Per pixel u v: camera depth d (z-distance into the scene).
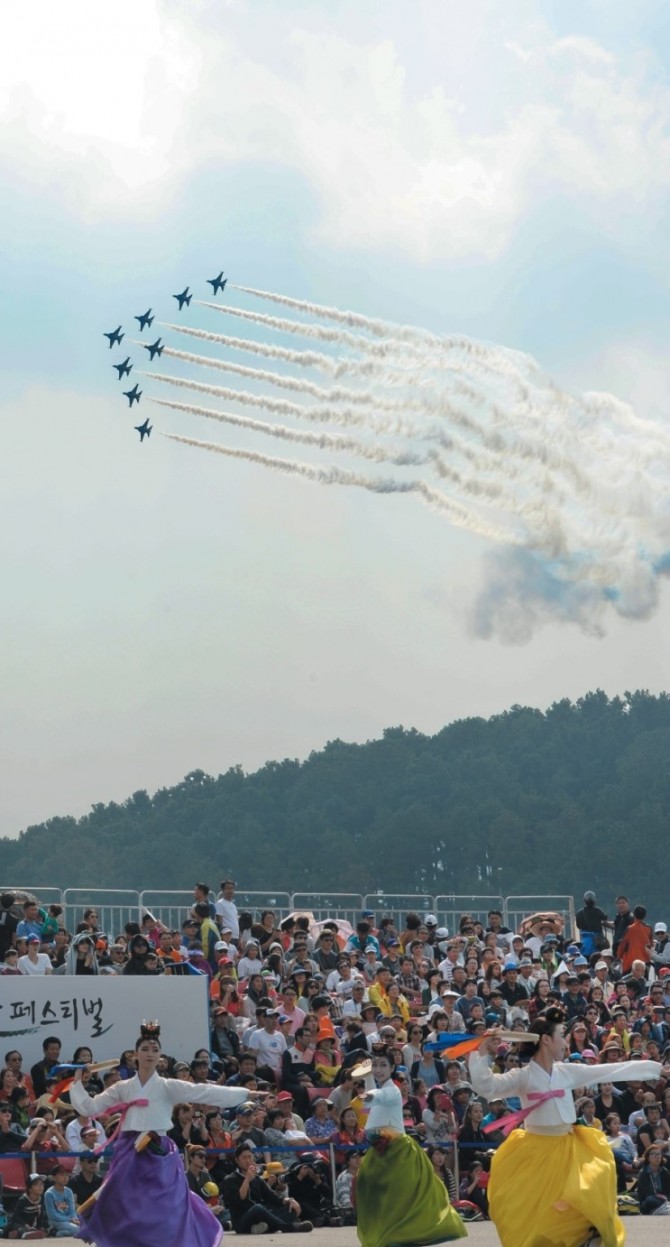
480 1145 36.16
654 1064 20.47
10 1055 34.94
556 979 47.53
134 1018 37.50
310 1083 37.53
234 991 41.28
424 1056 38.72
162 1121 21.28
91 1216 21.06
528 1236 19.42
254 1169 31.31
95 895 49.66
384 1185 23.20
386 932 51.12
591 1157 19.80
